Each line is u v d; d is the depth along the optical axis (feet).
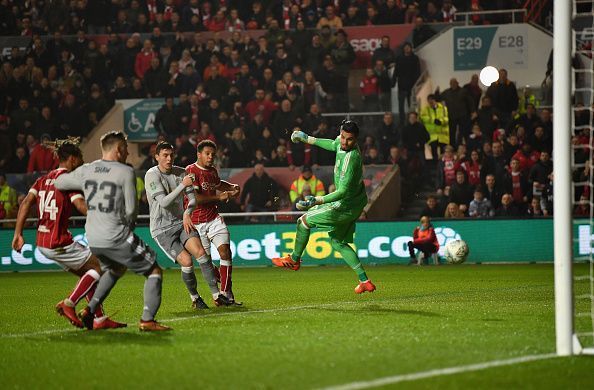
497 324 87.61
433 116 246.88
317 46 266.98
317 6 284.20
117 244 81.41
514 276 167.12
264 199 233.96
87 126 266.57
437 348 71.97
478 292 130.72
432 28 272.51
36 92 271.90
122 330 86.69
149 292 84.12
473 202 223.10
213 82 262.06
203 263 108.99
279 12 284.20
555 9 68.39
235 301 116.78
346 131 105.09
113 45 278.26
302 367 64.23
